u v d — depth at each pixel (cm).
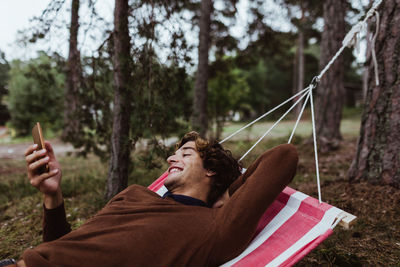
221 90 1020
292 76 3503
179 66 371
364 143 385
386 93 356
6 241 307
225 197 177
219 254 140
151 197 173
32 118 1869
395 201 318
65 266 126
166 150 367
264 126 1770
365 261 226
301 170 547
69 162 939
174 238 137
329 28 802
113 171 396
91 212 384
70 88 488
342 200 344
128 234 136
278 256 153
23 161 1068
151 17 355
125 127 394
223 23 841
